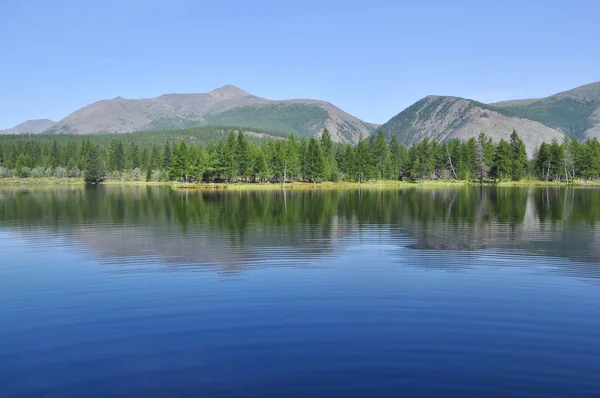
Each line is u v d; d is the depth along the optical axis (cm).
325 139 14062
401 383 940
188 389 921
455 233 3017
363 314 1371
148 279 1806
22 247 2550
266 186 11238
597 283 1725
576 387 924
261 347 1124
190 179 13000
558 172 12781
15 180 15138
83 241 2741
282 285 1705
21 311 1425
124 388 930
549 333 1219
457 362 1038
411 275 1856
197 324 1290
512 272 1903
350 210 4734
